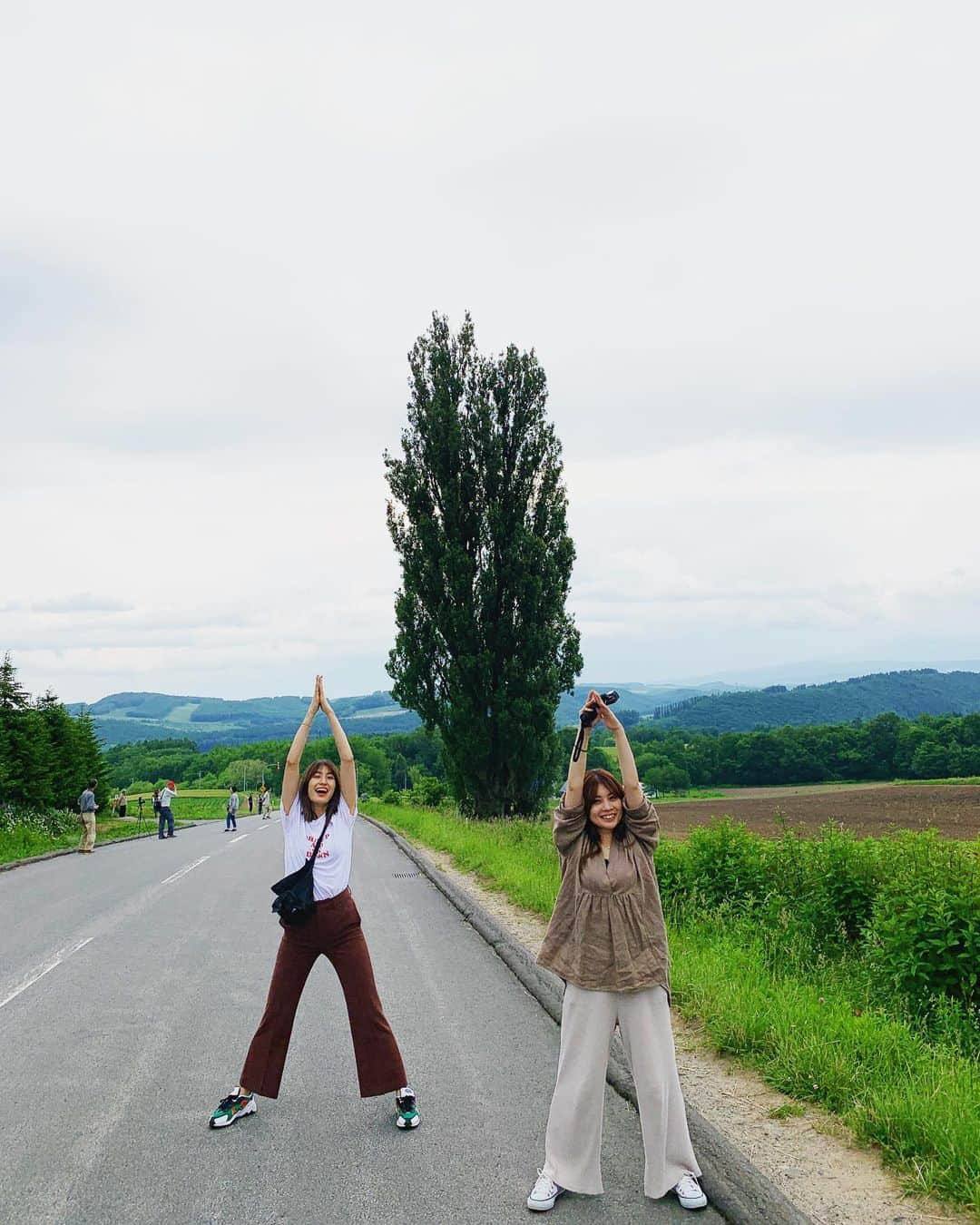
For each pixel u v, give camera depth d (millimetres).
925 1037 6414
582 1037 4426
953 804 45406
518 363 30953
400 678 31156
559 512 30953
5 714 35688
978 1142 4328
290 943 5320
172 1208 4223
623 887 4543
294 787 5504
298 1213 4164
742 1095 5414
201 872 18562
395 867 18875
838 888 9500
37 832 29547
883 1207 4055
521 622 29891
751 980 7516
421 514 30625
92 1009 7664
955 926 7051
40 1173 4586
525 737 29656
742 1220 4000
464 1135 5035
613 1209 4211
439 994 8133
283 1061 5324
